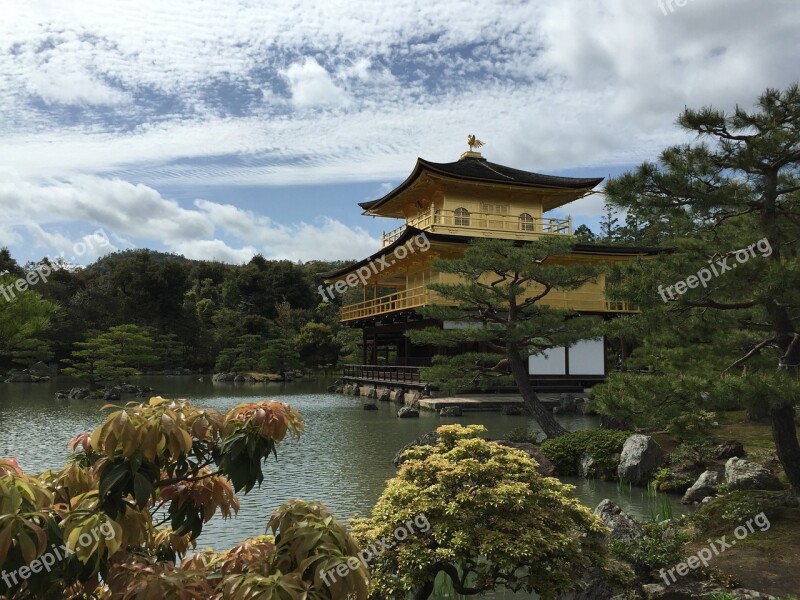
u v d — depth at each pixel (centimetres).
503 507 624
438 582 808
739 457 1498
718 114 1076
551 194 3916
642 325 1180
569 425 2441
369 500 1277
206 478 345
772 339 1110
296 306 7994
